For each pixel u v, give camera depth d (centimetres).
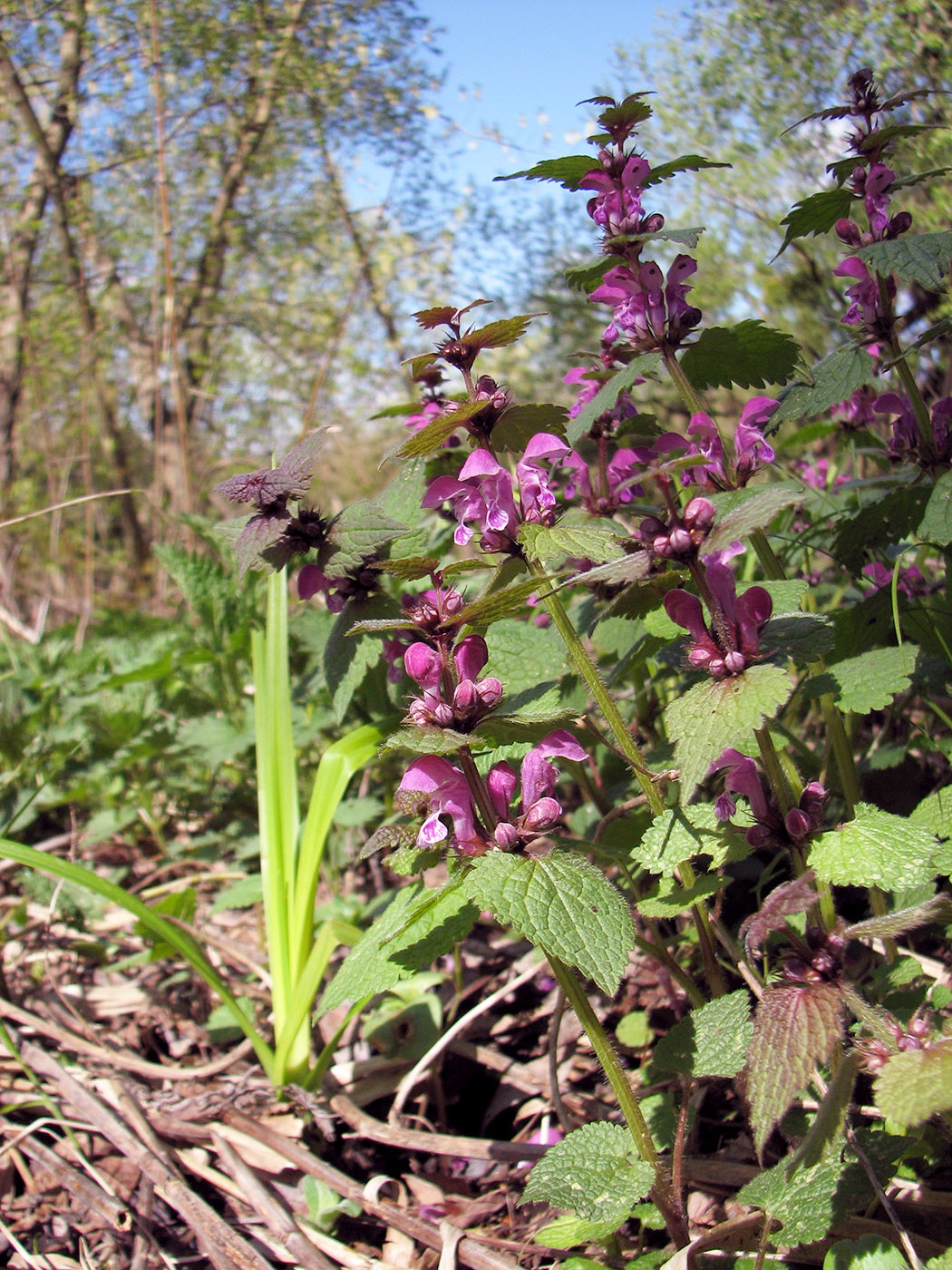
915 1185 32
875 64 76
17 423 195
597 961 27
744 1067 30
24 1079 47
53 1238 40
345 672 40
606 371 43
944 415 40
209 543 73
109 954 57
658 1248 34
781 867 47
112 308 204
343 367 202
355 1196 37
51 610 160
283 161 204
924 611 41
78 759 71
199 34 186
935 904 25
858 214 71
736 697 27
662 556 27
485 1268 34
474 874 28
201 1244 37
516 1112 43
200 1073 45
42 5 182
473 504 32
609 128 38
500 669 40
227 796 68
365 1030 45
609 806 43
